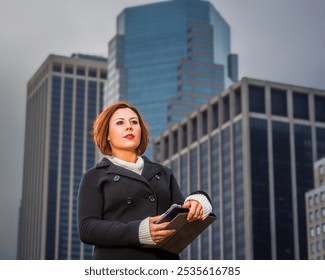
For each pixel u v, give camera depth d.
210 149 183.25
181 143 194.88
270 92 171.88
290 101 171.75
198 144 188.25
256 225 164.38
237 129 171.88
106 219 5.66
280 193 167.62
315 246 156.75
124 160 5.91
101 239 5.47
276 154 169.25
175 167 195.50
